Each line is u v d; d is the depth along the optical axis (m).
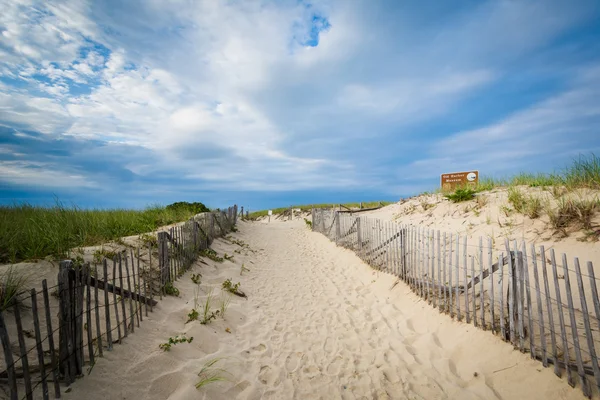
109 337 3.20
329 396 3.40
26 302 3.27
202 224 9.16
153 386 3.05
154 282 4.95
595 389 2.79
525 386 3.08
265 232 17.61
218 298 5.79
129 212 9.98
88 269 3.00
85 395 2.61
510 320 3.54
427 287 5.28
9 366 2.15
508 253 3.59
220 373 3.57
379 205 21.19
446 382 3.48
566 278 2.95
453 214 8.27
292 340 4.70
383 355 4.19
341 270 8.89
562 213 5.37
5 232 4.73
